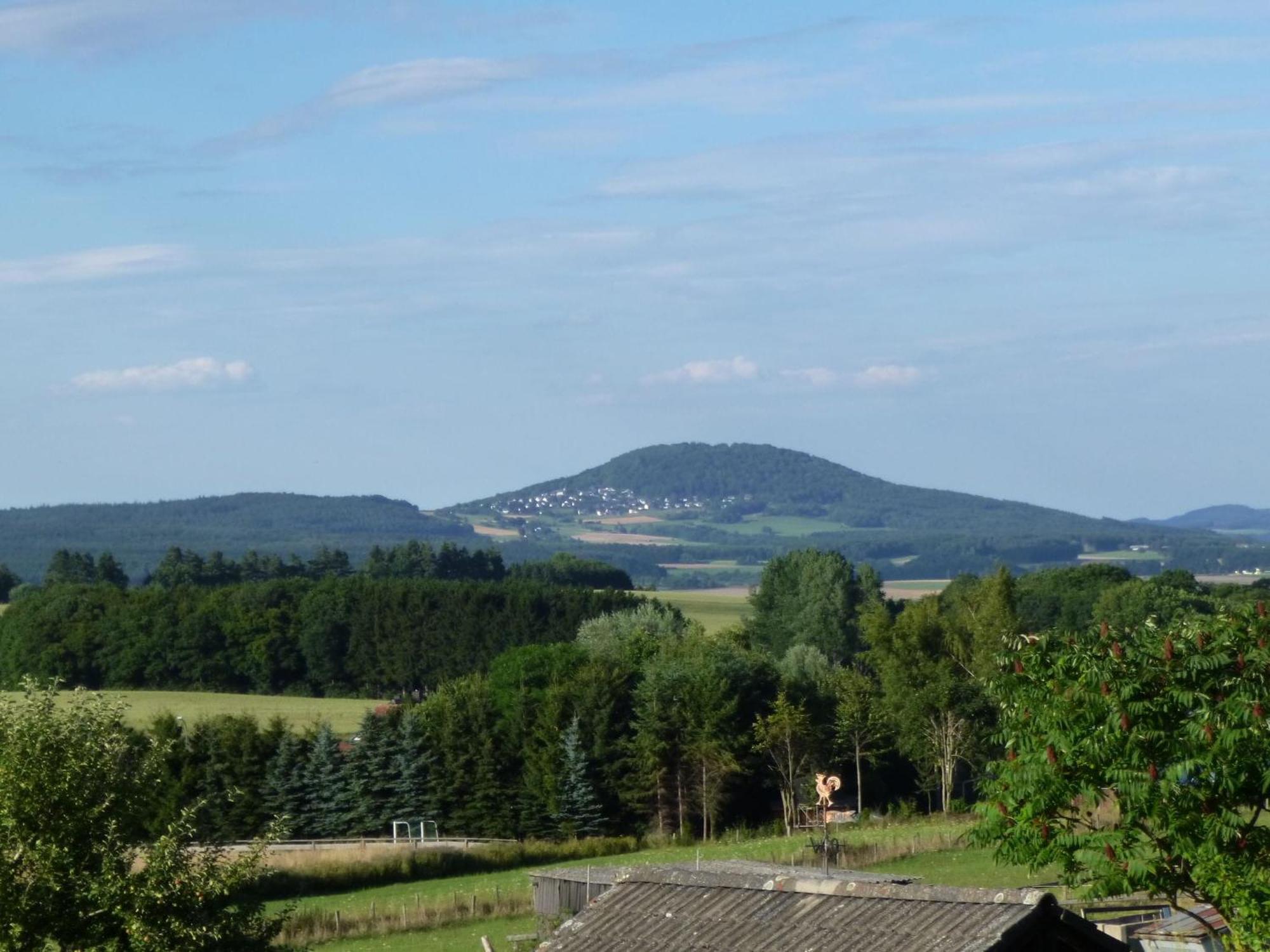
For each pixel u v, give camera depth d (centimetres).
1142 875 2358
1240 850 2375
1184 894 3100
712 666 9675
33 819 2525
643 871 2383
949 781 9294
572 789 9512
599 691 9806
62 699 2723
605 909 2252
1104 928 3017
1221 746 2348
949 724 9288
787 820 9019
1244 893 2292
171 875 2550
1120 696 2408
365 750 9731
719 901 2191
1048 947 1959
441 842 8331
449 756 9719
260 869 2684
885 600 16000
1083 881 2575
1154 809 2375
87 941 2488
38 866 2469
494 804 9706
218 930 2547
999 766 2584
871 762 9612
